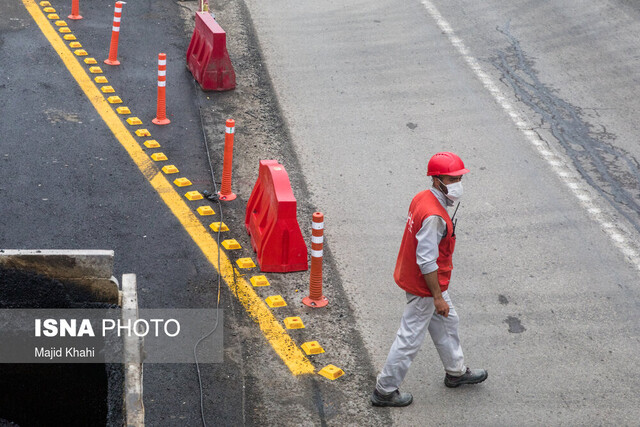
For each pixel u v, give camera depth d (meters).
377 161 15.65
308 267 12.36
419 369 10.30
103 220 12.98
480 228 13.49
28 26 20.50
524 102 18.12
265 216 12.30
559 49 21.02
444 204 8.88
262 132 16.53
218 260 12.26
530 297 11.80
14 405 8.05
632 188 14.89
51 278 7.96
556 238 13.30
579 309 11.57
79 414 7.92
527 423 9.41
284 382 9.91
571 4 24.33
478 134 16.73
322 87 18.66
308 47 20.73
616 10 23.86
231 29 21.41
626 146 16.36
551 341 10.88
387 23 22.50
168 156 15.26
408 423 9.36
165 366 9.88
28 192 13.52
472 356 10.53
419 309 9.10
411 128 16.95
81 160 14.75
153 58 19.47
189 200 13.88
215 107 17.42
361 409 9.56
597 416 9.56
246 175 14.91
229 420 9.16
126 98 17.36
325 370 10.12
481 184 14.85
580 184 14.95
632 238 13.37
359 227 13.49
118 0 22.78
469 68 19.75
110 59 18.78
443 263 9.02
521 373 10.26
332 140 16.38
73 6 21.14
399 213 13.97
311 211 13.84
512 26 22.50
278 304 11.36
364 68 19.70
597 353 10.68
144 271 11.76
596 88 18.91
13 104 16.53
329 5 23.72
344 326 11.07
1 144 14.95
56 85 17.59
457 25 22.45
